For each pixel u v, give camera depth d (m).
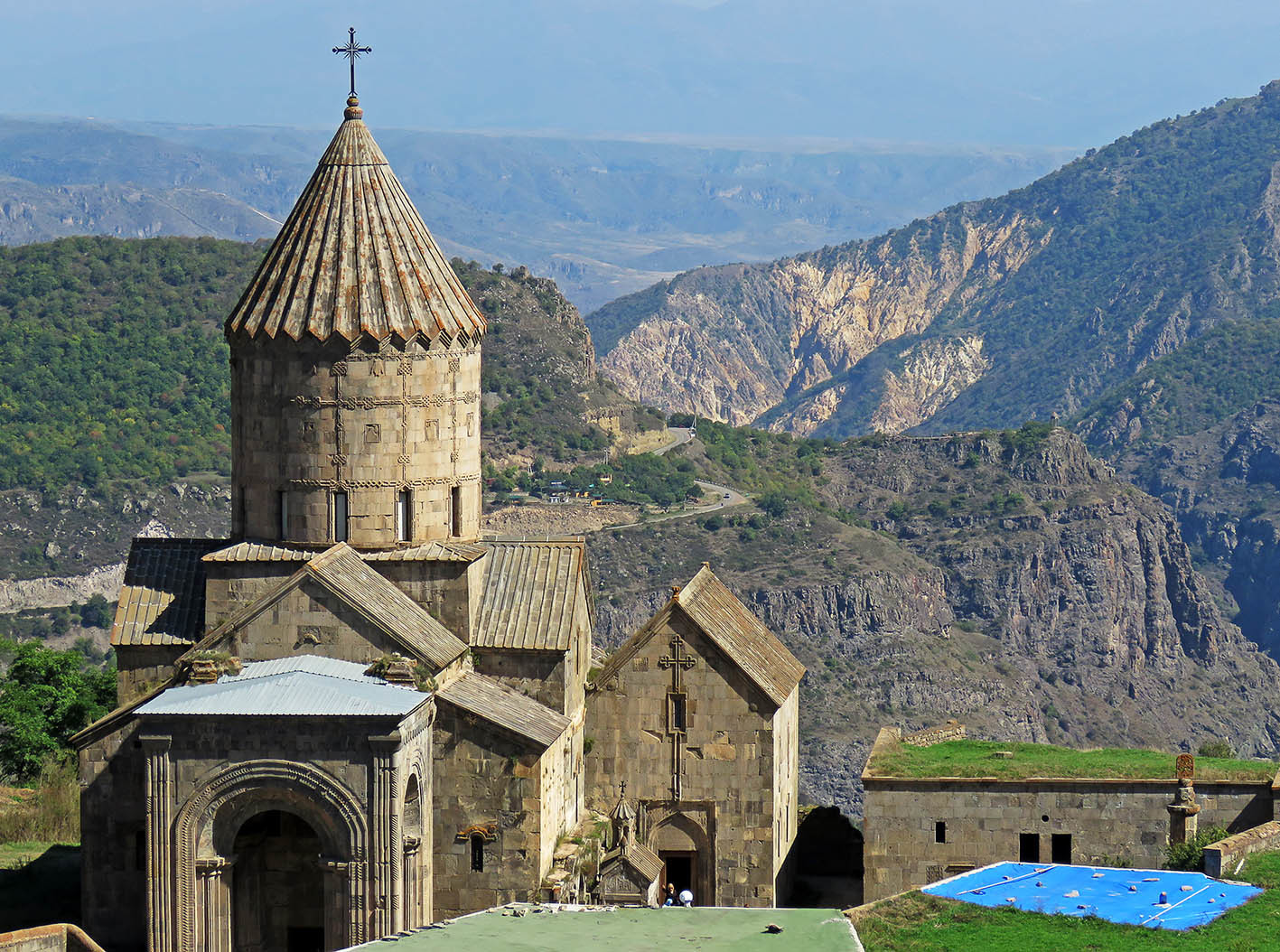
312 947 72.69
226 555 73.62
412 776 68.62
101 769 73.50
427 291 74.88
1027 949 61.81
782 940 53.56
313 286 73.88
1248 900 66.94
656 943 53.28
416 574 74.44
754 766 79.25
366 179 75.69
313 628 70.75
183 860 67.12
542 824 71.44
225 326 75.00
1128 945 62.16
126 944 73.44
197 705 67.00
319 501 73.94
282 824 72.50
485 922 55.66
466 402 76.31
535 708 74.31
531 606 75.75
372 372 73.62
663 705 79.50
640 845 78.75
